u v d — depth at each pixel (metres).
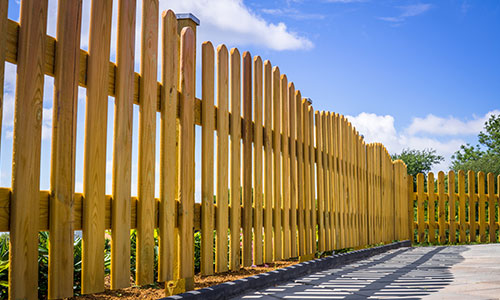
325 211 6.45
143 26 3.10
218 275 4.63
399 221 10.48
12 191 2.21
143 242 3.01
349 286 4.14
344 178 7.31
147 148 3.07
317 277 4.79
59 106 2.41
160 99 3.29
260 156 4.66
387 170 9.92
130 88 2.92
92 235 2.61
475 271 5.04
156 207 3.22
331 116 6.93
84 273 2.56
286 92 5.39
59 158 2.40
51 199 2.39
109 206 2.78
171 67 3.38
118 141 2.81
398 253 8.09
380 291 3.83
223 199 3.99
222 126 4.03
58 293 2.38
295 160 5.51
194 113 3.68
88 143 2.59
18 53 2.25
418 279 4.51
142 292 3.77
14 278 2.18
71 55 2.49
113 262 2.76
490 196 11.51
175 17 3.46
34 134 2.29
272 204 4.95
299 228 5.52
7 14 2.19
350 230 7.45
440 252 7.95
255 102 4.64
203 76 3.82
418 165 17.75
